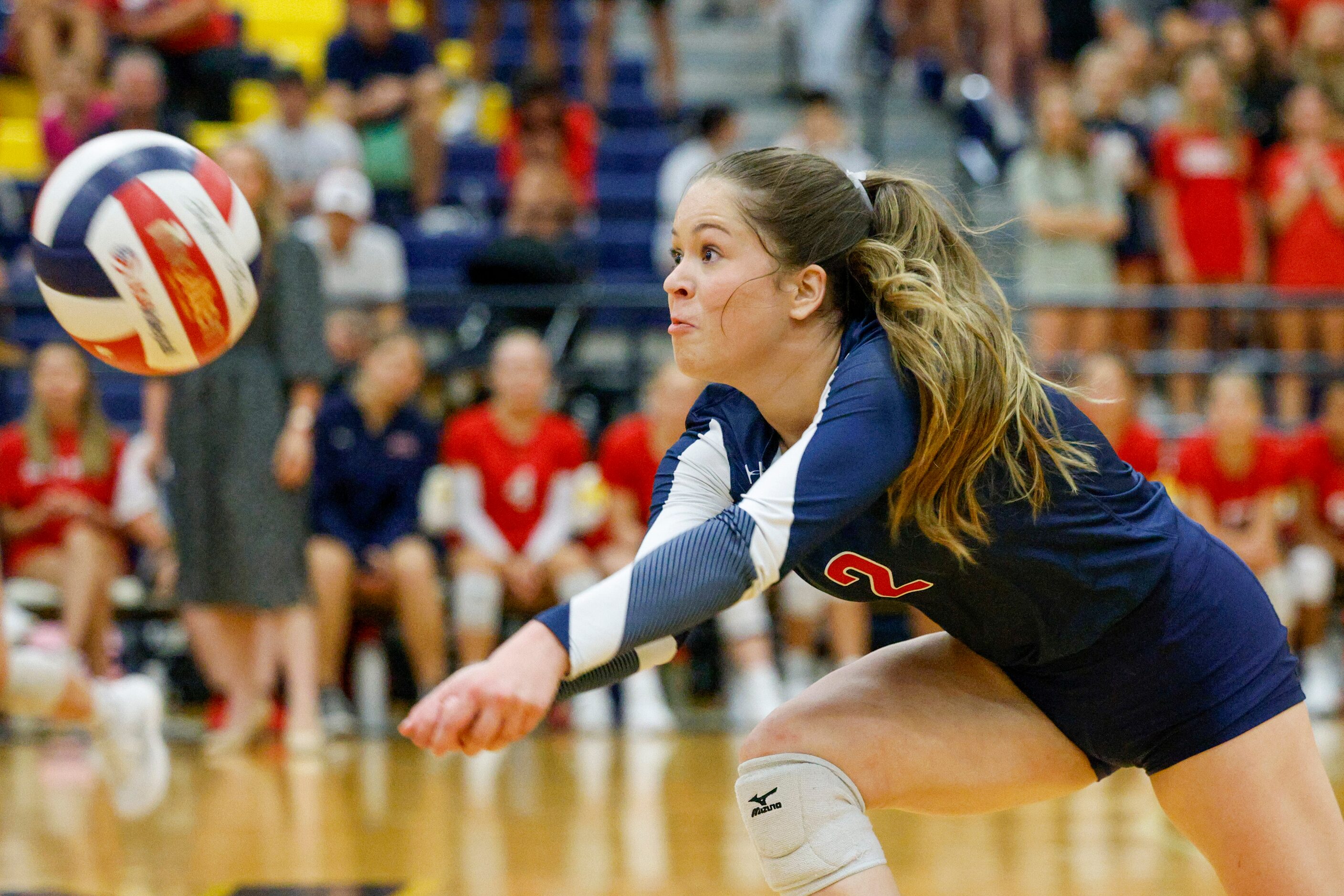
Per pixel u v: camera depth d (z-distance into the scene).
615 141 13.28
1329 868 2.69
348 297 9.21
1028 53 14.41
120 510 8.22
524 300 9.16
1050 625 2.68
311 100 13.77
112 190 2.76
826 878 2.58
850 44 15.12
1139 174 11.17
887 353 2.47
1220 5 14.41
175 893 4.49
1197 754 2.70
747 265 2.50
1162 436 9.95
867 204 2.62
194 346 2.84
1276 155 11.16
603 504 8.70
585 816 5.67
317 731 7.40
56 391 8.03
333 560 7.81
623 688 8.42
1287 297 9.52
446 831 5.40
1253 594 2.75
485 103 13.97
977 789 2.77
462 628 7.96
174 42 12.98
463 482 8.08
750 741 2.70
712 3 15.89
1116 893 4.47
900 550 2.59
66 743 7.79
